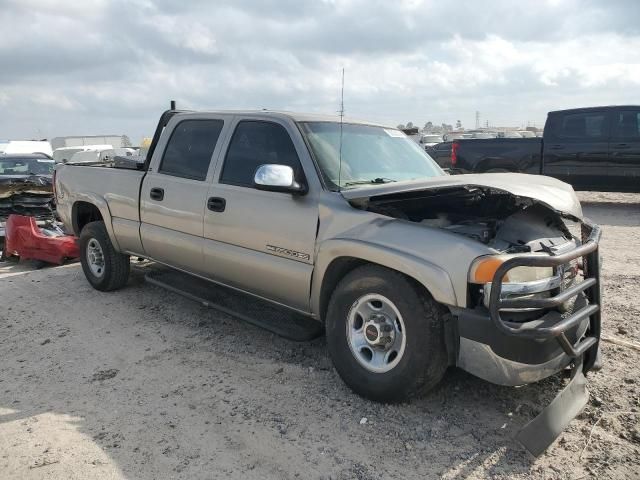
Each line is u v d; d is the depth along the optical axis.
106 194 5.74
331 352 3.64
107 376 3.98
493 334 2.96
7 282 6.82
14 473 2.84
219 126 4.69
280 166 3.70
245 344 4.53
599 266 3.42
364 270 3.44
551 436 2.88
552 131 12.25
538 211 3.89
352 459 2.92
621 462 2.84
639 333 4.57
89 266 6.22
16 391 3.78
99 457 2.96
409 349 3.20
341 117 4.26
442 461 2.89
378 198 3.73
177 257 4.96
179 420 3.34
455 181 3.46
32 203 9.99
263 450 3.01
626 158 11.45
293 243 3.86
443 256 3.08
